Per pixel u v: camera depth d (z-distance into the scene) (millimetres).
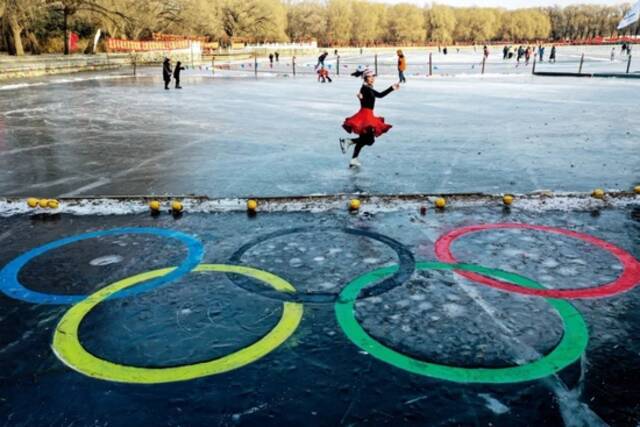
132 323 3412
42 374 2875
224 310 3564
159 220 5551
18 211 5887
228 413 2541
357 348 3074
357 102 17312
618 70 32188
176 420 2500
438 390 2686
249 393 2688
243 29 84500
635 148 9312
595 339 3146
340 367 2891
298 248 4707
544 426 2426
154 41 56406
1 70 28750
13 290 3918
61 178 7500
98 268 4316
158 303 3684
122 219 5594
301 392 2689
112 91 22188
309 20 110500
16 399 2670
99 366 2939
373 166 8062
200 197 6262
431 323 3355
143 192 6742
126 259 4504
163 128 12055
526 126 11859
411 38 133000
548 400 2600
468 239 4898
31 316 3525
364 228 5227
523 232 5082
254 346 3111
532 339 3152
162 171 7859
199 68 44688
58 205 6043
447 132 11133
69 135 11125
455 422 2455
